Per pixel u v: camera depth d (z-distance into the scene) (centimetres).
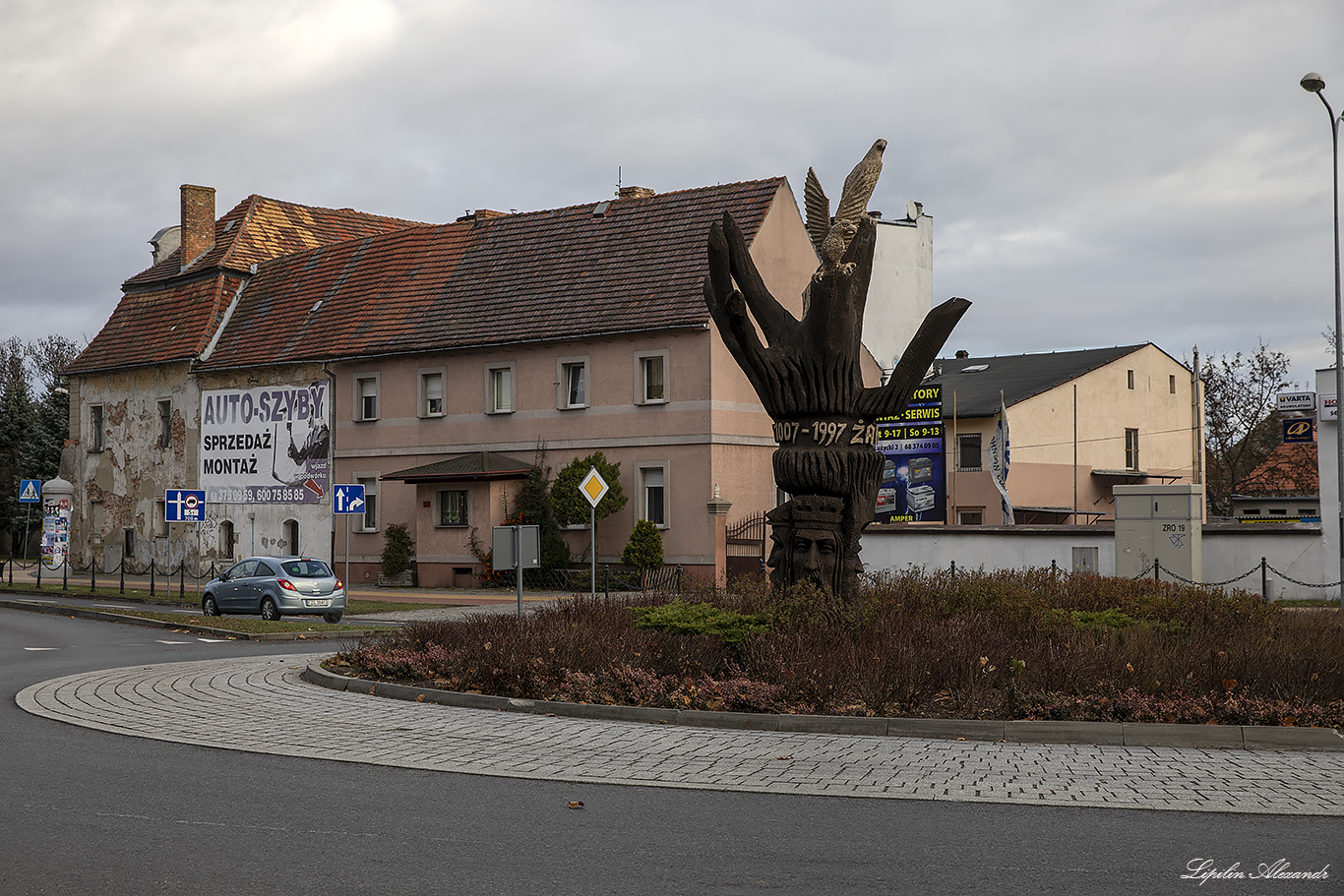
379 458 4356
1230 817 810
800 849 733
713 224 1598
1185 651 1244
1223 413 6775
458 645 1505
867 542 3259
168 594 3441
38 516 7231
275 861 706
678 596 1684
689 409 3653
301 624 2542
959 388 5834
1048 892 645
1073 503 5562
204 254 5419
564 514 3678
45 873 679
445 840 755
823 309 1521
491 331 4069
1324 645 1288
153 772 973
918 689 1195
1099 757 1012
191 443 5025
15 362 8950
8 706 1351
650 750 1048
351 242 4919
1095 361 5831
